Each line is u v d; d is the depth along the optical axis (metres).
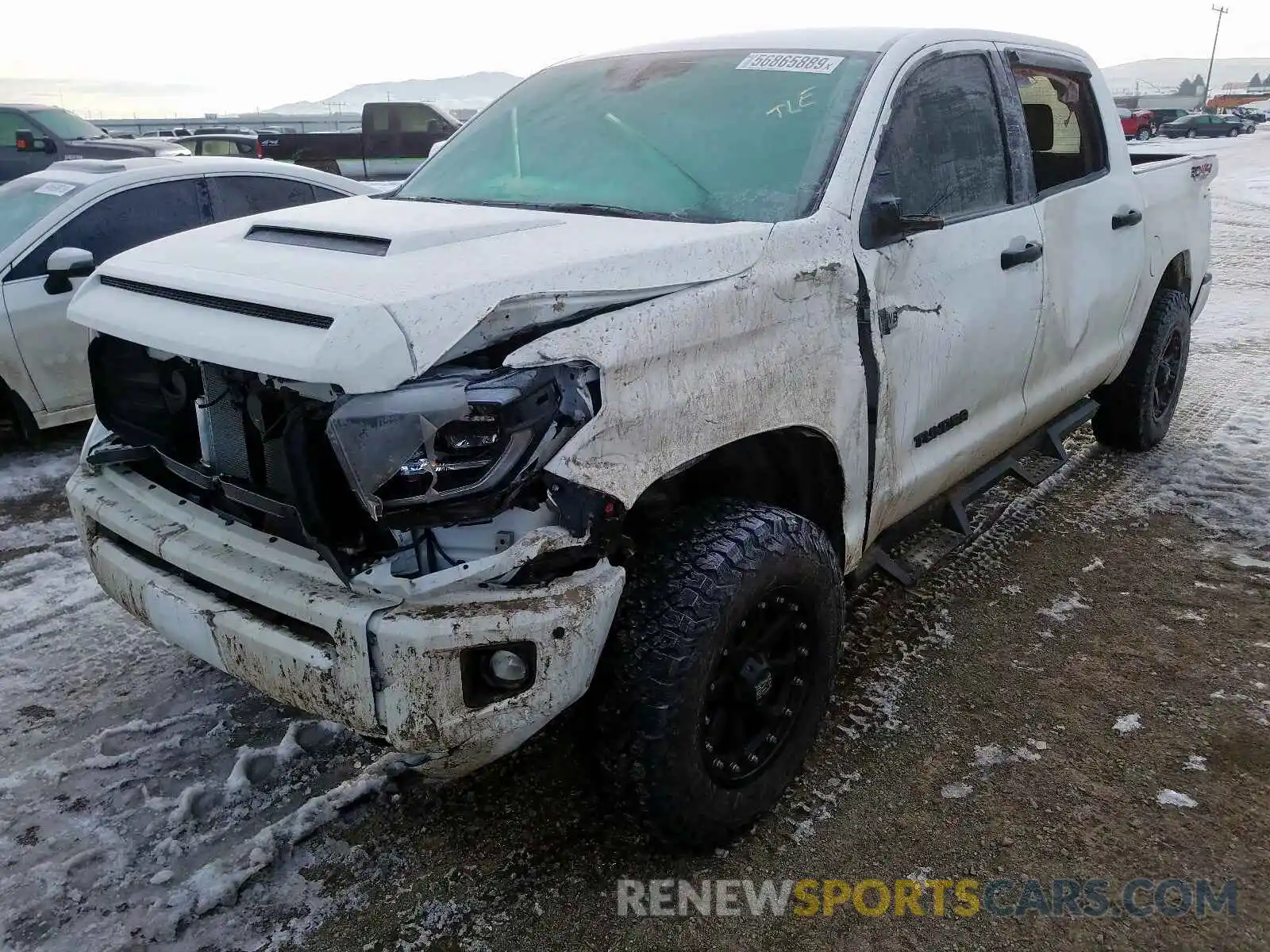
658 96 3.13
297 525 2.10
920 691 3.12
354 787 2.66
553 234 2.41
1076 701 3.05
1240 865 2.38
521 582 1.98
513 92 3.59
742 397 2.33
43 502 4.88
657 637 2.15
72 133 14.76
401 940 2.21
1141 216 4.30
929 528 4.20
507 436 1.89
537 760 2.81
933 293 2.96
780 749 2.52
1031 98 3.82
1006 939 2.18
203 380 2.24
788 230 2.51
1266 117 67.44
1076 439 5.39
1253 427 5.52
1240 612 3.57
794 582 2.41
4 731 2.96
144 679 3.24
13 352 5.16
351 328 1.84
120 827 2.55
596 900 2.31
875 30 3.21
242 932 2.22
